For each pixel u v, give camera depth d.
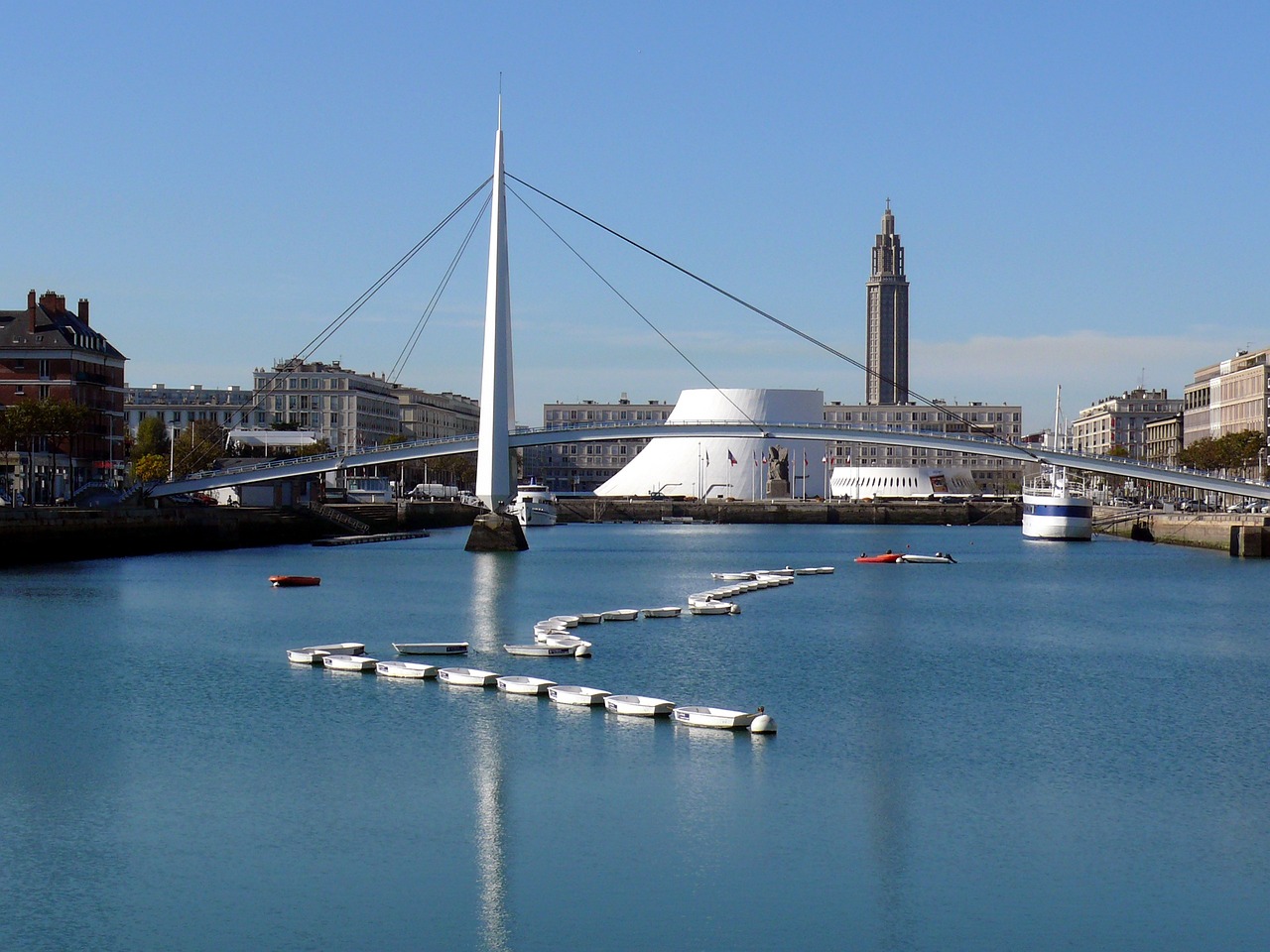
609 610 102.00
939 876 41.34
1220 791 49.81
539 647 77.50
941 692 67.38
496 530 158.88
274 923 37.84
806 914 38.56
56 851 42.94
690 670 73.06
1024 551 178.88
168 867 41.66
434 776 50.66
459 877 41.00
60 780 50.06
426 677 68.75
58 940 36.84
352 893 39.78
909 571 143.62
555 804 47.50
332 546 174.38
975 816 46.75
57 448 163.38
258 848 43.19
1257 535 162.38
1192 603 109.25
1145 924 38.19
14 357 165.88
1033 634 89.50
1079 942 37.06
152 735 56.69
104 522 142.62
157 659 74.44
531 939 36.94
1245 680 71.50
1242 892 40.31
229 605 100.44
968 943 36.97
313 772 51.28
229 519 170.38
